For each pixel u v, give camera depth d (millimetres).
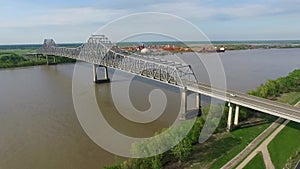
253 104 58219
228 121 59062
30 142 56375
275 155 46594
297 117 50250
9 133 61250
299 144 50188
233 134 56719
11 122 68625
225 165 44000
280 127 58375
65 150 52469
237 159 45719
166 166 44562
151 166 41906
